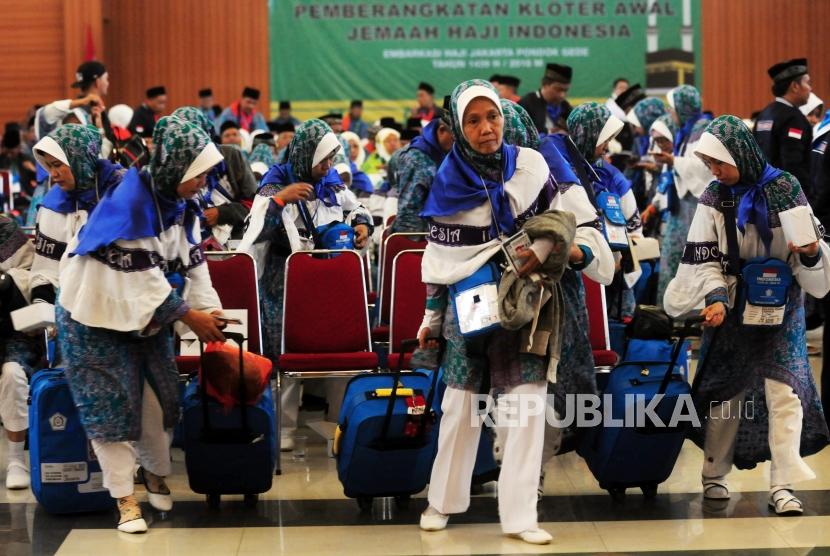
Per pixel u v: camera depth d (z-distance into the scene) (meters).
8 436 5.48
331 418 6.22
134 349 4.64
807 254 4.71
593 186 5.68
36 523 4.86
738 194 4.84
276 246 6.21
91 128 5.15
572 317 4.67
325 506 5.09
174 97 18.12
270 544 4.54
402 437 4.79
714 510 4.99
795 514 4.89
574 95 17.84
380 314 6.52
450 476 4.64
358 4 17.89
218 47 18.05
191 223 4.71
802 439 4.98
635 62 17.80
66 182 5.07
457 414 4.55
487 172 4.42
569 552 4.40
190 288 4.74
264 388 4.90
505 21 17.77
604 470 4.99
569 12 17.72
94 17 17.47
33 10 17.58
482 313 4.32
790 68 7.75
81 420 4.61
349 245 6.20
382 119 14.31
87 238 4.44
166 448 4.94
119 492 4.70
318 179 6.25
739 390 4.96
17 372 5.41
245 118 15.80
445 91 17.88
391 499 5.20
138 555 4.42
